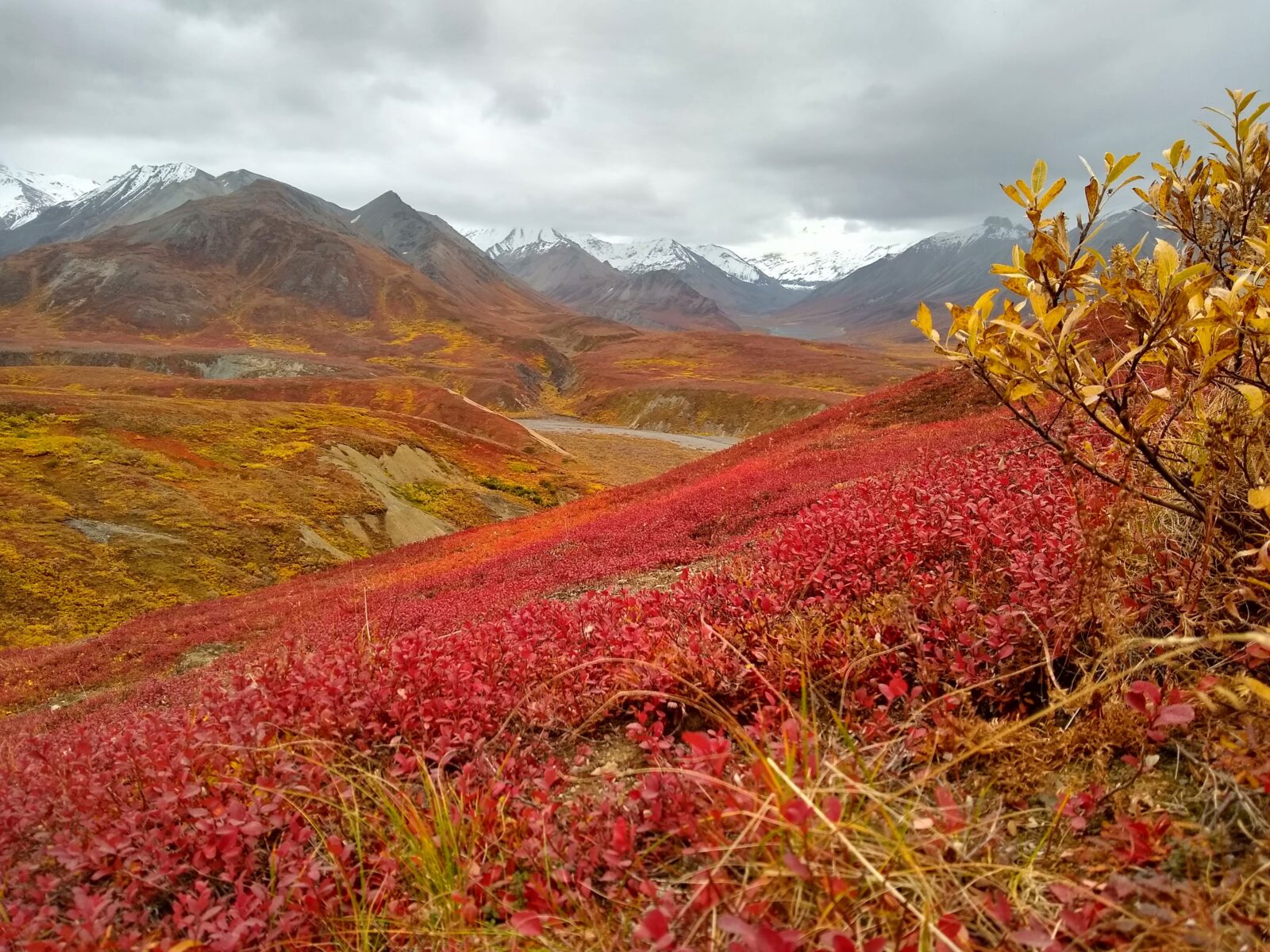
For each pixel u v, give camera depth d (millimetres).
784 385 179875
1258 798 2211
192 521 44500
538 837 2723
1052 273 2688
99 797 3562
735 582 5207
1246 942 1661
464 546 32531
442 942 2340
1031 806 2510
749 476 23141
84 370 124188
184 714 4781
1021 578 3789
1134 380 2713
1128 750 2639
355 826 2828
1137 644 2971
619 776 3029
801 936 1611
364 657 4781
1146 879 1915
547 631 5176
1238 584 2801
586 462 103625
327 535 49844
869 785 2254
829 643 3752
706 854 2434
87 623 34219
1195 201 3131
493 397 172250
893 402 30750
